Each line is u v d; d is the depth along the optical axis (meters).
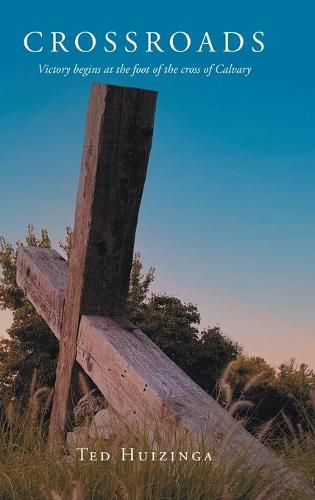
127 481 3.29
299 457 3.69
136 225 4.90
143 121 4.76
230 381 9.66
